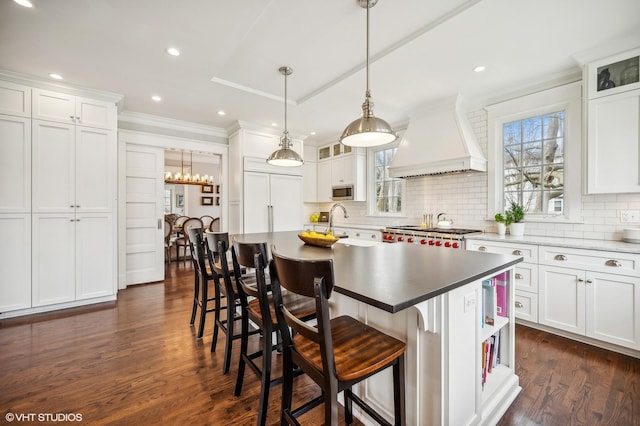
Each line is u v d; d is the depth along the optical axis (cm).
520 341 240
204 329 265
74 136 313
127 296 361
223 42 231
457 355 126
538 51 245
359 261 167
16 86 284
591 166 245
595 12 196
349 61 269
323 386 101
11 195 282
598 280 225
